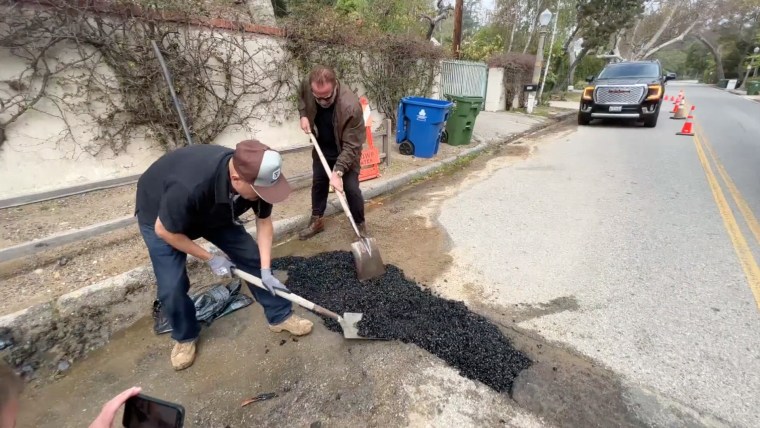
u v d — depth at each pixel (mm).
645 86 10438
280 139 6426
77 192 4289
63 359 2367
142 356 2410
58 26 3883
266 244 2279
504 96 14734
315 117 3512
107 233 3516
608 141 8992
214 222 2031
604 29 21016
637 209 4613
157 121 4875
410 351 2387
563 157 7410
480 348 2391
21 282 2771
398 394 2088
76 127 4258
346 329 2453
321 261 3441
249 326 2654
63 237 3254
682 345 2412
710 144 8344
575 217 4418
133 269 2934
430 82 9695
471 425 1910
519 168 6637
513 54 15555
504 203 4910
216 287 2973
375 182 5422
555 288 3043
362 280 3113
